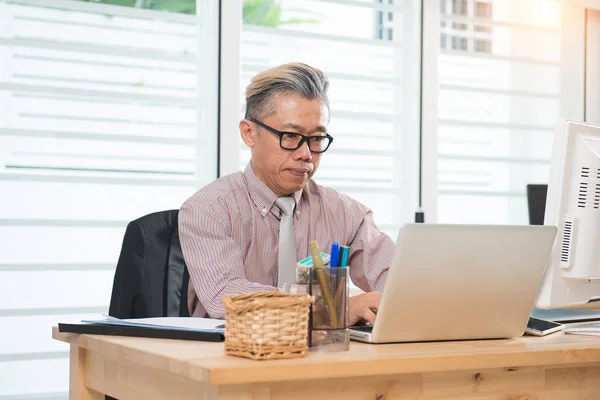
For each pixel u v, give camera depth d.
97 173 2.95
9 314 2.82
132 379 1.45
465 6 3.62
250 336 1.23
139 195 3.02
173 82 3.06
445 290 1.44
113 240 2.99
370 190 3.40
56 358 2.90
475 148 3.65
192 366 1.19
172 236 1.96
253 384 1.20
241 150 3.15
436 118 3.49
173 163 3.07
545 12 3.81
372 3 3.43
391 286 1.40
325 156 3.33
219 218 1.90
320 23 3.36
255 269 1.99
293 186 1.90
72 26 2.91
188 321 1.56
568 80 3.87
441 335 1.50
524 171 3.77
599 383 1.54
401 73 3.49
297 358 1.25
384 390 1.31
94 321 1.55
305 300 1.26
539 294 1.67
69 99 2.90
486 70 3.67
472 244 1.44
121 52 2.97
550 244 1.52
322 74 1.88
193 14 3.11
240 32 3.08
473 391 1.40
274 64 3.27
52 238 2.89
